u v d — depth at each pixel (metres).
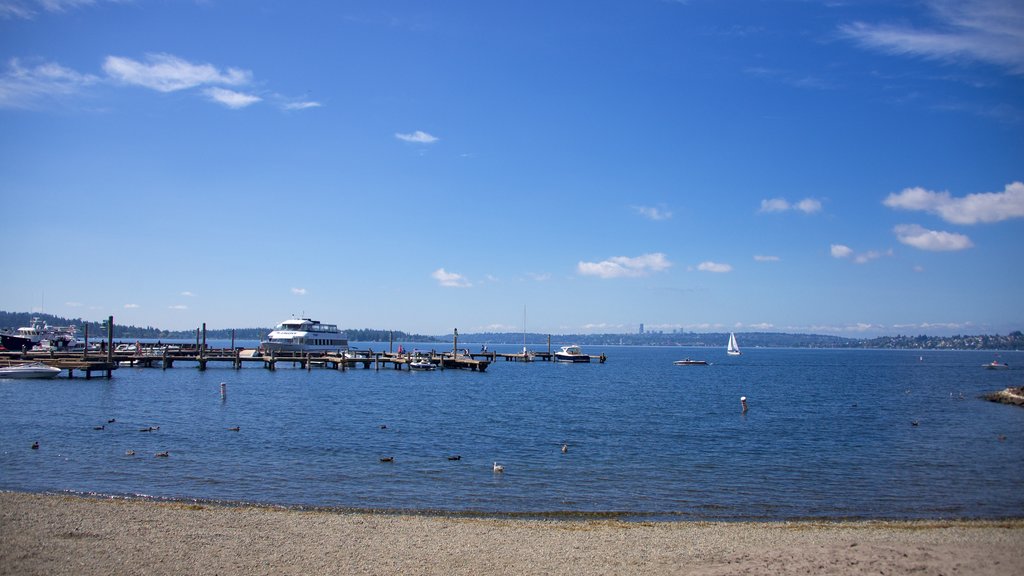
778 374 126.12
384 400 63.88
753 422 49.81
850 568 15.91
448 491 27.09
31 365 79.00
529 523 21.84
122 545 18.30
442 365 113.00
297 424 45.28
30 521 20.20
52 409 50.41
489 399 67.12
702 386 90.31
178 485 27.14
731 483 29.02
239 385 76.88
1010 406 62.72
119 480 27.69
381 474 29.95
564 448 35.94
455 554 18.22
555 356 158.38
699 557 17.72
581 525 21.64
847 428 46.59
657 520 23.19
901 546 18.03
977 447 38.50
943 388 88.81
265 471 30.05
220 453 33.94
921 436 42.78
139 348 103.06
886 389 86.25
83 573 16.12
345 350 118.25
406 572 16.78
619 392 78.19
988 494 27.28
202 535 19.50
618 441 40.06
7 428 40.44
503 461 33.41
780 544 18.95
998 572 15.48
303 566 17.11
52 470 29.17
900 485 28.81
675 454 35.84
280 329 114.38
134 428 41.25
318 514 22.55
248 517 21.77
